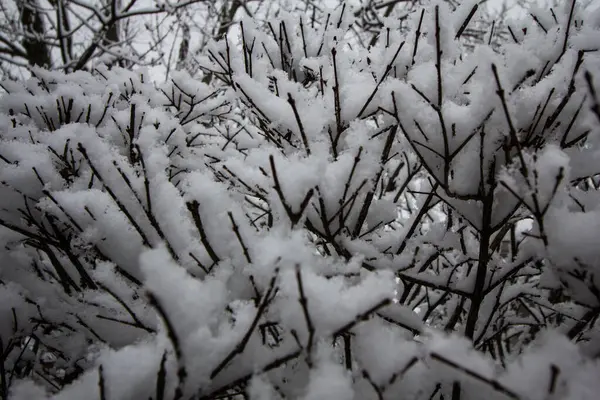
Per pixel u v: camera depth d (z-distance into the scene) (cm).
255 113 84
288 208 57
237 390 61
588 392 48
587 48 64
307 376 57
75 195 65
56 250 86
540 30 80
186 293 50
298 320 53
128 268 63
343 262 65
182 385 49
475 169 64
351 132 70
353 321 52
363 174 67
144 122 94
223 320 54
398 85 68
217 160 104
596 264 54
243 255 59
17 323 71
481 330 83
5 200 73
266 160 64
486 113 62
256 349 54
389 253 76
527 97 64
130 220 61
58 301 74
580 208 63
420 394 58
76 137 77
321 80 79
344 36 99
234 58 96
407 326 67
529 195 56
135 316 60
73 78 115
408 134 67
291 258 54
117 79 117
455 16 84
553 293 74
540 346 53
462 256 74
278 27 102
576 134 63
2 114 90
